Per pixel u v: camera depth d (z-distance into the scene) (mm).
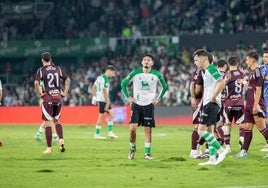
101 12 125625
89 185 34656
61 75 50594
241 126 50844
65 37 124938
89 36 124000
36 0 127750
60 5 127188
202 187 33938
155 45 116062
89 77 111312
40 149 53750
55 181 35938
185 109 97188
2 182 35688
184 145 58156
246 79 50594
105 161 44781
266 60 52656
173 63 109625
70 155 48719
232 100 50844
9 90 115062
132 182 35594
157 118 98188
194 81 45562
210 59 42781
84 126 92875
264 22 114812
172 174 38438
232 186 34125
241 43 111125
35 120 102188
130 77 44812
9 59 127125
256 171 39594
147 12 123188
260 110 46094
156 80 44969
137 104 45094
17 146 56812
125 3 125938
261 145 57312
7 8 128125
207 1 119938
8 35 127000
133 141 45906
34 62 125000
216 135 50719
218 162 42250
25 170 40344
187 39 115125
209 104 41812
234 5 116688
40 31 126625
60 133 50562
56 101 50062
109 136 67562
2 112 103562
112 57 117125
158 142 61562
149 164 43000
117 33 122625
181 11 121062
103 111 66812
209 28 116188
